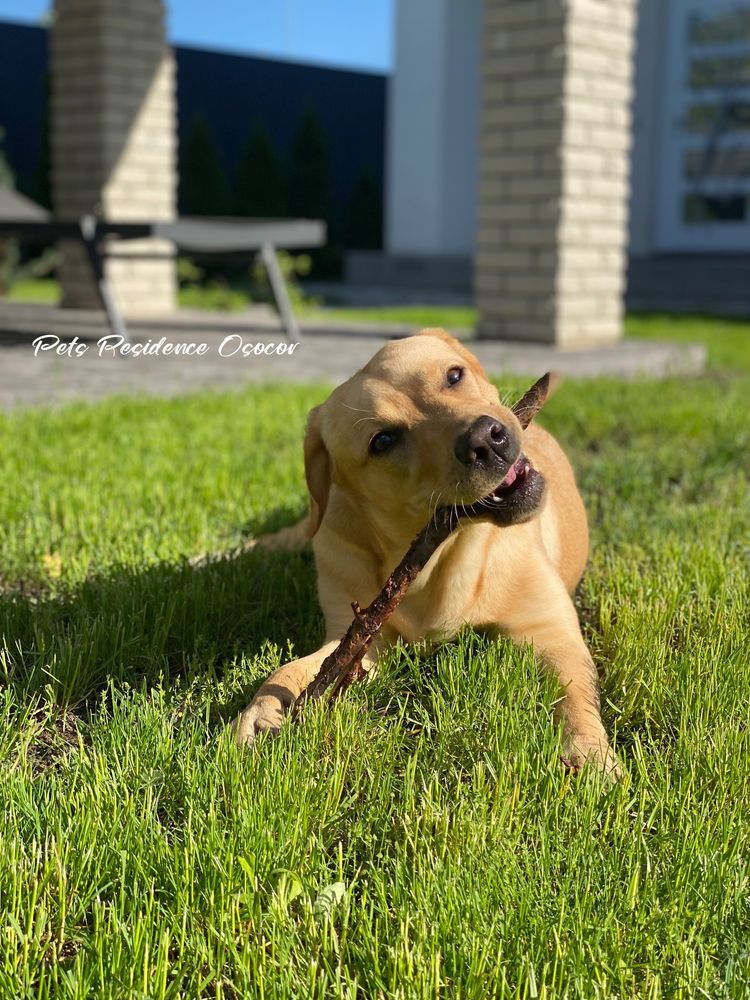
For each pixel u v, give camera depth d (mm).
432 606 2707
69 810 1934
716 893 1733
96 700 2611
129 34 11977
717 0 16938
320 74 25453
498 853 1799
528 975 1535
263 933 1666
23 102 21781
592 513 4164
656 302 17078
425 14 19469
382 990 1534
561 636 2691
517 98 8953
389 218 21109
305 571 3363
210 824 1874
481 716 2324
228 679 2566
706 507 3969
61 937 1676
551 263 8992
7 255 15922
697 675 2496
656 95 17891
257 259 9484
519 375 7324
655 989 1527
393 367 2594
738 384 7426
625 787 1997
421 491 2445
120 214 12211
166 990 1558
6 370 7629
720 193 17469
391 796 2025
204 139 21281
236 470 4602
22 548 3523
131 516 3854
